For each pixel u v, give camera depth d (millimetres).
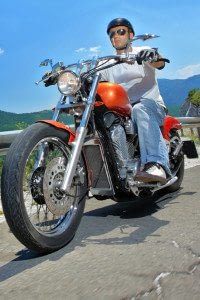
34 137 3381
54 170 3514
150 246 3475
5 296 2768
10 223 3260
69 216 3734
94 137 4047
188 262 3033
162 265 3016
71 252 3488
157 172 4293
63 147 3676
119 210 4953
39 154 3553
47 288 2822
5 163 3281
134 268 3008
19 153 3277
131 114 4402
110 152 4145
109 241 3711
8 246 3877
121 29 4703
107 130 4133
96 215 4773
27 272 3145
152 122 4383
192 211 4586
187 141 6008
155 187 4562
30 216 3777
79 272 3035
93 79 3924
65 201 3631
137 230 4008
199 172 7086
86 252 3455
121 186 4242
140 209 4910
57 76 3900
